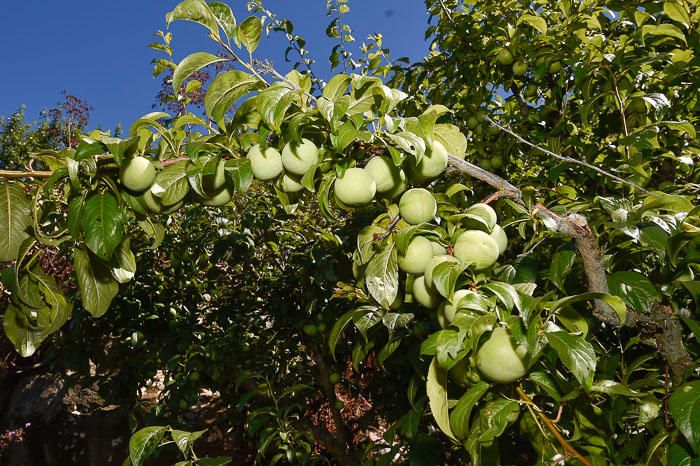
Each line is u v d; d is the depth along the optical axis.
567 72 3.26
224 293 5.09
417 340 2.81
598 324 2.08
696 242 1.50
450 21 3.77
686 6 2.38
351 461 4.43
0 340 7.30
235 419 5.14
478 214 1.40
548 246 2.17
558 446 1.24
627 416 1.53
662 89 2.83
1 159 14.34
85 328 4.45
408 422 1.90
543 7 3.47
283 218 4.75
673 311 1.54
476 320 1.10
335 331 2.03
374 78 1.29
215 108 1.33
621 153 2.47
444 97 3.89
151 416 4.26
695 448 0.98
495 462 1.32
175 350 4.31
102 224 1.30
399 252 1.44
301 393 4.45
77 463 5.46
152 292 4.46
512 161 3.72
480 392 1.17
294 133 1.27
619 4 2.95
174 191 1.38
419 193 1.43
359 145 1.42
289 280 4.54
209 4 1.30
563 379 1.18
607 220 1.53
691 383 1.07
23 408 6.32
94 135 1.43
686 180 2.78
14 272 1.41
